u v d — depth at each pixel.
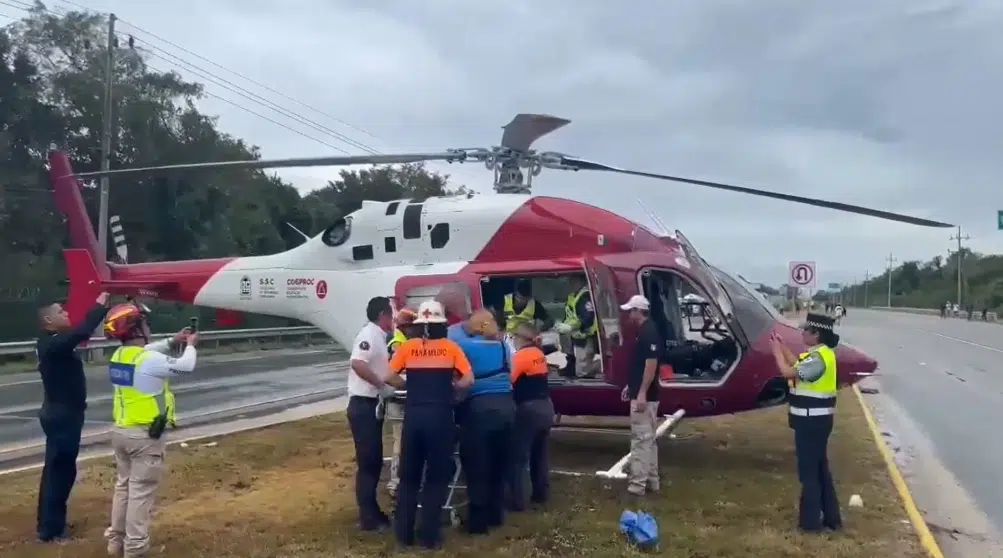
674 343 9.42
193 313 28.95
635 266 8.53
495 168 9.76
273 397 15.41
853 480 8.39
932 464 9.96
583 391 8.68
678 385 8.62
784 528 6.63
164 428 5.68
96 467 8.63
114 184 30.84
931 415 13.92
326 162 9.23
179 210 32.34
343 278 10.00
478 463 6.36
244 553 5.95
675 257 8.75
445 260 9.40
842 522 6.72
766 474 8.55
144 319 5.80
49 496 6.22
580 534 6.36
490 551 6.00
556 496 7.54
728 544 6.16
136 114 30.84
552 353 8.43
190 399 14.97
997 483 8.95
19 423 12.04
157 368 5.58
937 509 7.89
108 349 23.16
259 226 37.56
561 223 8.95
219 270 11.25
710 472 8.65
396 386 6.13
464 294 8.91
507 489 7.03
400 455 6.57
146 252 32.75
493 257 9.15
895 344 33.28
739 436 10.95
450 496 6.90
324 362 23.77
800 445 6.57
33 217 28.38
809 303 22.98
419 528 6.13
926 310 103.88
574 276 8.73
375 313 6.43
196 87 33.59
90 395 15.22
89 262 12.84
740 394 8.53
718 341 9.33
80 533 6.42
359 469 6.50
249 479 8.24
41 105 29.28
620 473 7.71
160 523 6.68
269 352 28.30
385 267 9.80
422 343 6.04
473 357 6.37
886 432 12.17
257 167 9.41
